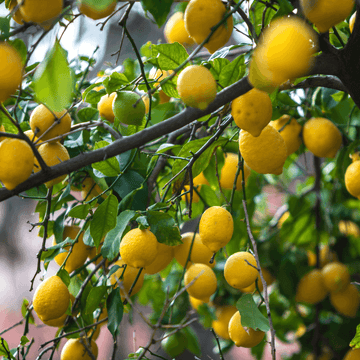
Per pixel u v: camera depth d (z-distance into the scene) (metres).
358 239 2.20
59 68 1.38
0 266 5.01
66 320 1.82
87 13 1.40
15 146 1.44
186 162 1.72
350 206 2.19
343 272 2.01
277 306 2.25
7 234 4.97
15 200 4.98
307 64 1.38
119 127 1.85
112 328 1.68
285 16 1.46
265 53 1.38
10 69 1.35
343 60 1.55
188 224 3.28
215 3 1.47
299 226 2.18
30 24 1.44
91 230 1.70
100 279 1.92
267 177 2.54
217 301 2.18
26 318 1.82
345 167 1.91
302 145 2.14
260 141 1.58
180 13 1.90
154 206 1.70
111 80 1.67
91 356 1.75
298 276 2.13
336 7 1.41
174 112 2.13
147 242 1.60
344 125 2.05
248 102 1.50
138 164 1.86
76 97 1.90
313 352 2.13
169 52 1.62
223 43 1.50
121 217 1.69
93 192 1.95
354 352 1.87
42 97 1.37
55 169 1.46
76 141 1.86
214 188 1.96
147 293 2.48
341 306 2.04
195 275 1.69
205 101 1.43
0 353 1.74
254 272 1.65
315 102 1.98
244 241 2.19
